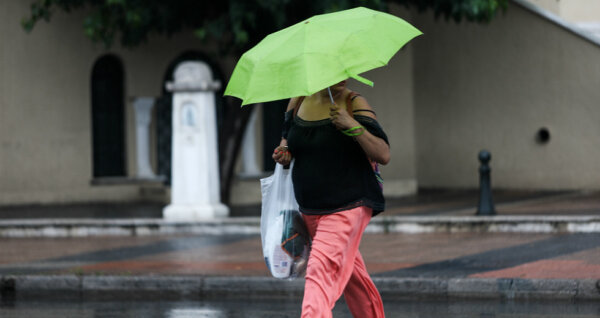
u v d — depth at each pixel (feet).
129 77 203.72
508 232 136.46
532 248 118.32
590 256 109.70
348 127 58.03
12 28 191.72
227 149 180.04
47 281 104.22
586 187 195.21
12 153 191.93
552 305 89.97
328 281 59.57
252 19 160.04
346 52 55.72
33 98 194.29
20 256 124.16
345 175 60.23
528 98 202.28
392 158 208.74
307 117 60.90
